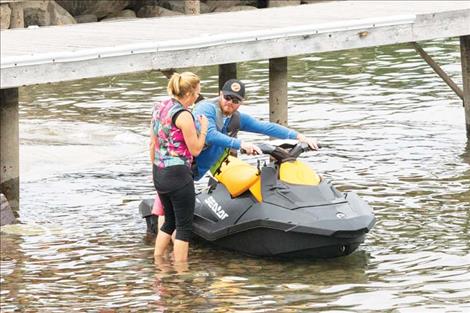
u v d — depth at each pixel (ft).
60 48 120.26
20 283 84.53
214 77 192.24
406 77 184.14
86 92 178.81
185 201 87.86
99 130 146.10
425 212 102.12
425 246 91.71
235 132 92.73
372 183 114.11
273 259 88.84
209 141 89.76
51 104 168.14
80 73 110.32
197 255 90.53
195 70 200.44
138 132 144.87
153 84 185.88
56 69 108.88
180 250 88.84
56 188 116.16
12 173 109.91
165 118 86.94
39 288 83.25
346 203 87.61
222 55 119.65
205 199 92.48
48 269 88.02
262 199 88.43
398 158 126.00
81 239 96.63
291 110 158.61
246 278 84.28
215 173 92.22
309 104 162.91
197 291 81.61
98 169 124.77
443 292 80.07
